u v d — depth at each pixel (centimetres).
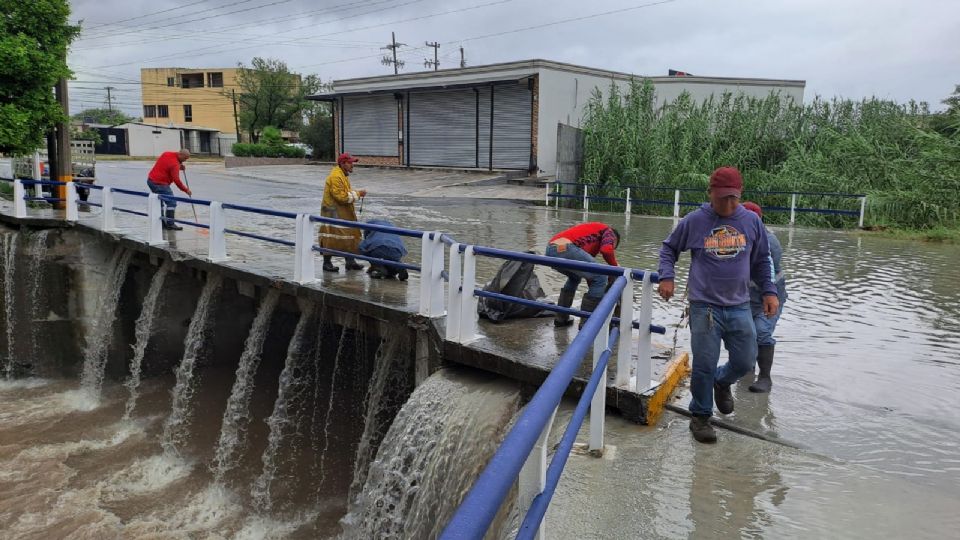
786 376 596
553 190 2400
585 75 2903
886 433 470
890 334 740
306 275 775
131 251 1098
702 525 346
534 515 196
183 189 1187
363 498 609
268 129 4581
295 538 700
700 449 438
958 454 438
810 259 1249
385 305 664
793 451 437
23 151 1270
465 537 113
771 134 2283
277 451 847
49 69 1260
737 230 428
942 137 1734
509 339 590
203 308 943
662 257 451
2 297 1205
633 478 395
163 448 912
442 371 593
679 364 559
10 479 834
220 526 732
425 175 2994
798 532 342
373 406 700
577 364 219
